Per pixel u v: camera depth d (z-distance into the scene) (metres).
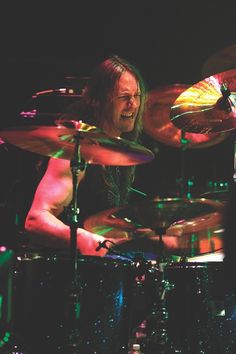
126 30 6.79
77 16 6.63
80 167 3.70
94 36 6.68
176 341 3.85
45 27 6.59
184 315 3.84
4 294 5.23
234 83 4.60
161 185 6.54
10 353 3.82
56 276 3.73
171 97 5.77
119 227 3.99
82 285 3.72
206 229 4.06
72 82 5.64
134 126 4.86
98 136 3.67
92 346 3.73
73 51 6.62
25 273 3.80
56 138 3.78
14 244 5.19
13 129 3.69
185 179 6.60
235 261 3.81
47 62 6.48
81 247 4.04
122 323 3.89
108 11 6.69
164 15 6.83
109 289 3.79
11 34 6.53
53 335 3.71
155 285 3.83
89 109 4.70
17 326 3.82
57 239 4.02
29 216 4.09
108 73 4.64
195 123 4.57
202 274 3.84
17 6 6.54
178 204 3.55
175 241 4.23
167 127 5.86
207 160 6.79
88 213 4.55
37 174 5.29
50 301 3.73
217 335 3.80
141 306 4.13
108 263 3.78
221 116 4.50
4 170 5.60
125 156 3.95
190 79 6.84
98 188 4.57
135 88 4.69
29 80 6.38
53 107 5.70
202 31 6.82
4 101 6.26
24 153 5.55
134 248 4.22
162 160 6.61
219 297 3.81
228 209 3.83
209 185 6.30
